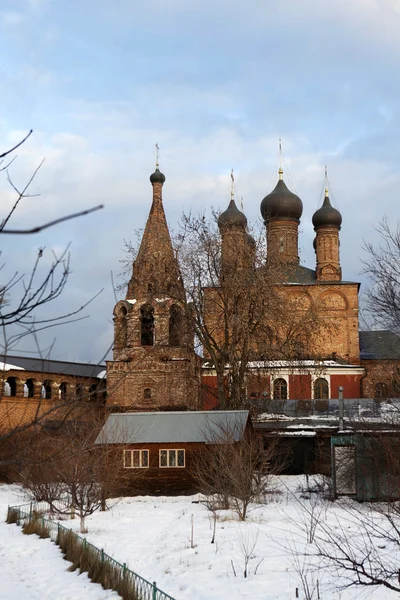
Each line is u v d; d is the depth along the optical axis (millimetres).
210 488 32406
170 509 31906
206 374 58031
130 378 52219
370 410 47188
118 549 22516
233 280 43438
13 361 52531
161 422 38844
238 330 44375
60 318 7016
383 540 21266
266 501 32406
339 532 22984
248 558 19766
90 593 17422
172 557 20766
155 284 47281
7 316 6648
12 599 17250
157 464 37750
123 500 35938
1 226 5883
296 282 63438
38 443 11508
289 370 50375
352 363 59250
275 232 67375
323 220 63500
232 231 45562
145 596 15453
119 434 37062
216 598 16266
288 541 22109
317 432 43312
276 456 41750
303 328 46094
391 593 16062
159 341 52375
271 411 48594
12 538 25938
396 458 19016
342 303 60562
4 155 6430
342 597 15922
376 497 29188
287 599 15984
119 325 52625
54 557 22266
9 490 40719
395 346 61375
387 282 22750
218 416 38750
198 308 44406
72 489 26734
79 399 7762
